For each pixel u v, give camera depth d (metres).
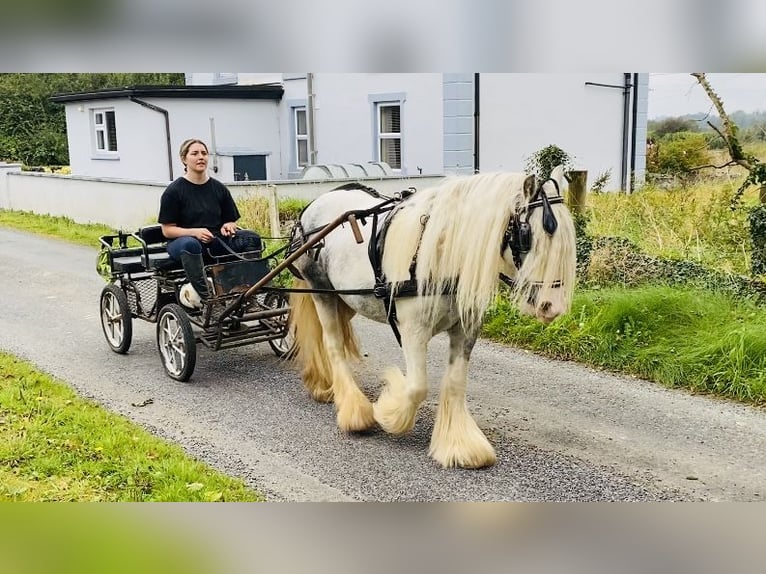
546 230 3.83
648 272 7.87
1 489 4.28
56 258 12.55
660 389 6.00
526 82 14.35
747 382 5.73
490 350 7.13
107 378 6.45
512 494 4.29
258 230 11.46
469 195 4.16
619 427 5.26
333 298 5.46
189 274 5.91
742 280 7.45
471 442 4.63
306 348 5.87
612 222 9.53
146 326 8.23
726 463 4.66
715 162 12.74
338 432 5.25
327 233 4.94
